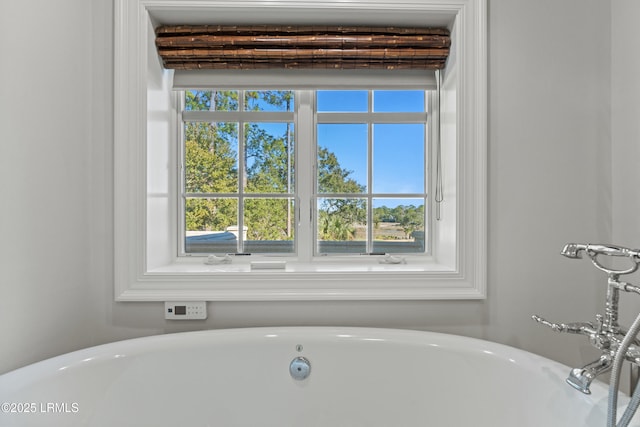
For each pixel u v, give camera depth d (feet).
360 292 4.47
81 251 4.28
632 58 4.22
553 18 4.60
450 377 3.90
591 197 4.58
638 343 2.67
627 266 4.25
